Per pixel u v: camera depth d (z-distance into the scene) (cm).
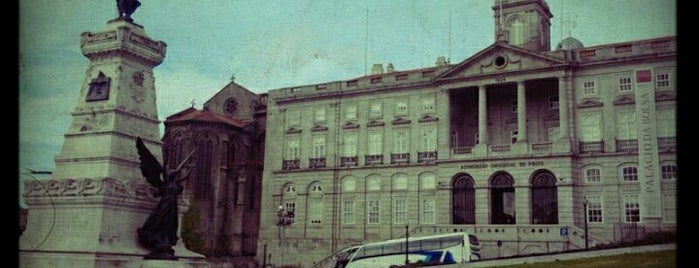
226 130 6366
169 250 5062
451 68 5606
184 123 6288
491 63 5494
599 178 5044
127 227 4909
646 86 4931
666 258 4162
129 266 4788
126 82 5131
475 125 5700
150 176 5016
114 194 4816
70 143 5066
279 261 6072
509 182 5353
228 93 6488
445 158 5550
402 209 5700
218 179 6350
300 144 6241
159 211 5041
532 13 5659
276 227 6191
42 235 4841
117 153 4975
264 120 6562
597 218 5000
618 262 4081
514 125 5550
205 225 6212
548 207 5178
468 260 4834
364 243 5581
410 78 5828
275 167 6309
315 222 6041
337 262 5450
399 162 5775
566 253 4447
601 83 5116
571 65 5181
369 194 5862
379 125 5916
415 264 4853
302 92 6272
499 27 5575
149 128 5269
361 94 6041
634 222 4866
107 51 5109
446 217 5450
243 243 6369
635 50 5003
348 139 6041
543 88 5462
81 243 4700
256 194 6519
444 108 5628
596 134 5094
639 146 4894
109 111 5025
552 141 5347
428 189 5628
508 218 5484
